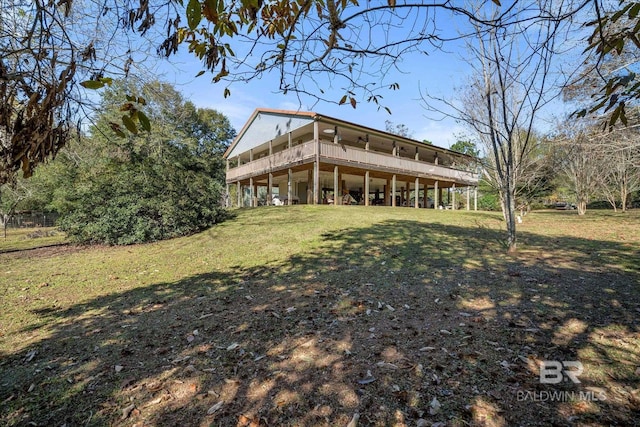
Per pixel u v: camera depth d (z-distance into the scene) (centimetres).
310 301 395
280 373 247
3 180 150
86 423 200
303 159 1573
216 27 184
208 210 1043
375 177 2100
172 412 209
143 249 844
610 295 369
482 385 221
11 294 489
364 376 238
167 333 329
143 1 164
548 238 816
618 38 147
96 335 331
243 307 391
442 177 2189
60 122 156
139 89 355
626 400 199
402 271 500
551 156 944
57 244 1065
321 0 175
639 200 2208
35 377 254
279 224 1025
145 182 960
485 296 385
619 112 160
